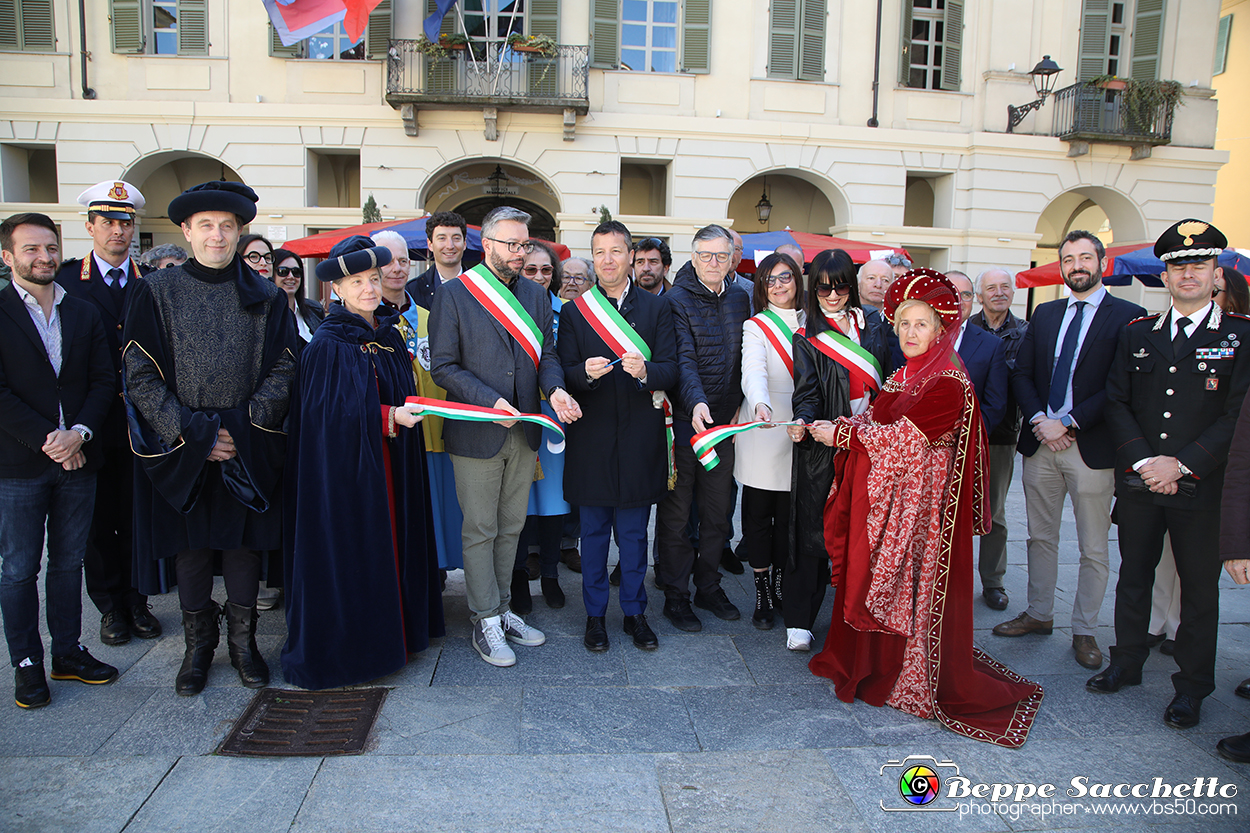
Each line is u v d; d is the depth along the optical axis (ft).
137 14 36.01
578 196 38.06
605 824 7.22
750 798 7.66
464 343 10.32
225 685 9.69
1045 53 40.29
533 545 13.94
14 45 35.88
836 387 10.91
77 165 36.24
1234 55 50.75
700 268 11.68
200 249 9.08
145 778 7.74
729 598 13.56
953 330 9.47
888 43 39.65
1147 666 11.01
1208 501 9.11
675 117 38.14
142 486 9.36
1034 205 40.34
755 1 38.58
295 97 36.91
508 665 10.47
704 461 10.25
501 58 36.47
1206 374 9.39
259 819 7.16
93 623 11.80
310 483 9.27
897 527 9.24
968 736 8.89
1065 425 11.10
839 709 9.50
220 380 9.14
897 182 39.81
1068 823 7.40
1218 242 9.34
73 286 10.91
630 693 9.80
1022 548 17.19
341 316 9.79
